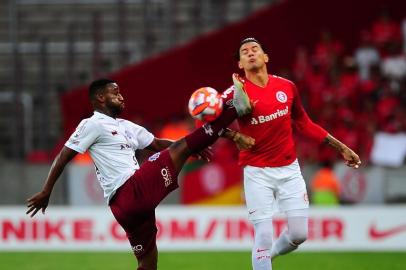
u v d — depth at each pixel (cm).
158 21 6588
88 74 6375
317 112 5838
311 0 6166
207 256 4028
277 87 2478
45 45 6153
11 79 6469
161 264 3762
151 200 2381
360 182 4925
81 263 3819
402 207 4241
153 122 5859
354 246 4241
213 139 2378
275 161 2480
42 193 2405
